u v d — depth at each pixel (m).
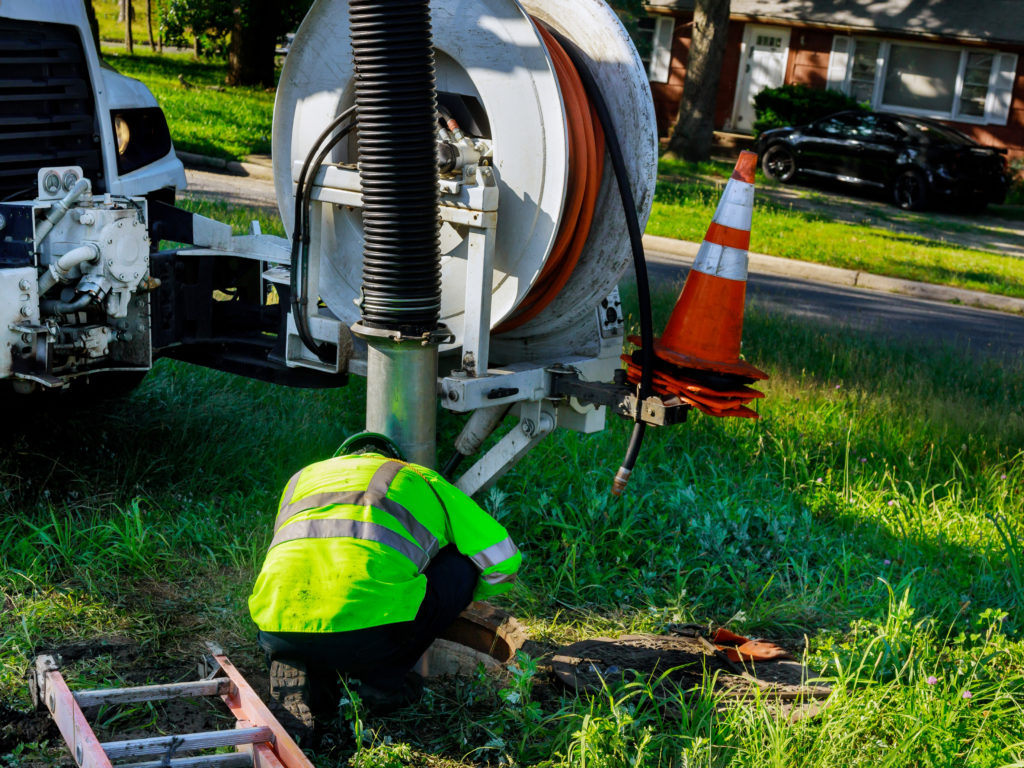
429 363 3.59
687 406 3.79
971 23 26.06
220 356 5.08
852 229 17.39
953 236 18.16
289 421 6.08
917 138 21.09
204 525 4.71
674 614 4.50
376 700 3.51
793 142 22.67
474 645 4.28
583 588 4.75
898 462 6.59
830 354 8.70
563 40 4.17
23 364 3.99
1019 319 12.80
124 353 4.44
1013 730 3.73
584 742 3.24
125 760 3.27
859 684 3.99
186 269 4.85
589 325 4.42
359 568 3.15
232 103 23.27
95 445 5.39
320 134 4.32
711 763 3.29
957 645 4.36
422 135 3.36
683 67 29.59
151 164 5.43
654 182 4.03
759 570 5.10
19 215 3.92
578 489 5.56
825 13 27.70
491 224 3.78
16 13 4.50
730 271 3.75
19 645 3.74
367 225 3.45
